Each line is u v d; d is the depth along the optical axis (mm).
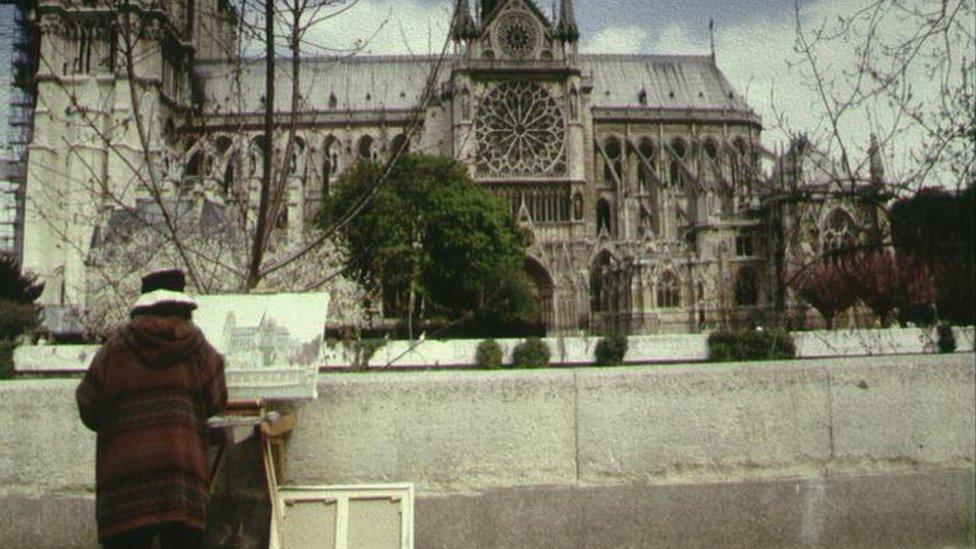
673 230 107812
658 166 121688
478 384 9273
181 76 100062
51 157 82375
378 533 8797
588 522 9164
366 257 19781
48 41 82000
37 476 9273
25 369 44625
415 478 9156
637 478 9305
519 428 9266
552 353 52562
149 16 11578
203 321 8594
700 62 139125
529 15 110438
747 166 27125
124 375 6613
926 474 9492
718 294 96875
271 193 14875
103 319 31531
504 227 87375
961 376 9703
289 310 8641
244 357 8336
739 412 9445
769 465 9406
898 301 41281
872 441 9531
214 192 34500
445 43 11430
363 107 121688
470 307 79812
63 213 52719
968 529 9445
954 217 13031
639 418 9367
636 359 52875
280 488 8891
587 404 9344
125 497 6309
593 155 118438
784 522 9297
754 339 49906
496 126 107812
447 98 106125
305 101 13859
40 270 83125
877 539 9352
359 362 28125
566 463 9281
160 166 33125
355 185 71938
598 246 107375
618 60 137625
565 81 109625
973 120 11820
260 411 8133
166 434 6473
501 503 9125
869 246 14078
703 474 9359
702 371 9477
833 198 14289
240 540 8758
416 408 9203
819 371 9578
